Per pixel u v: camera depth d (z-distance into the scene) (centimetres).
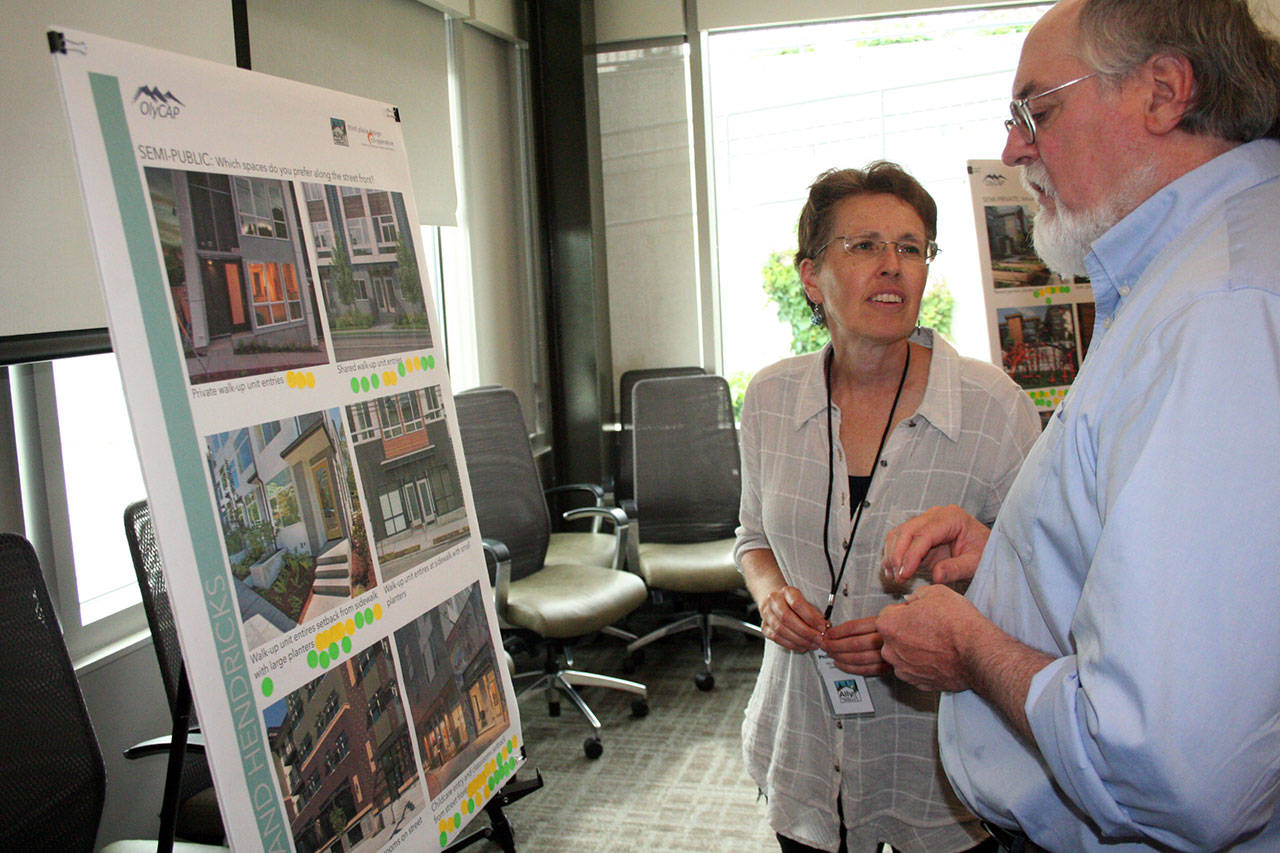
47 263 197
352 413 138
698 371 446
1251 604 71
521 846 261
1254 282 76
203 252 115
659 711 350
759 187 556
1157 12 84
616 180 460
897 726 147
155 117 112
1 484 216
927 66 565
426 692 145
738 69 546
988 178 358
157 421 106
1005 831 113
